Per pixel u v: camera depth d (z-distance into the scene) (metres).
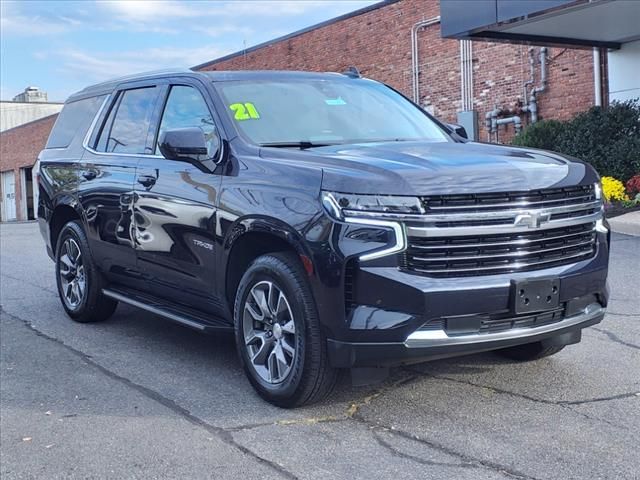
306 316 4.18
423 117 5.98
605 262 4.55
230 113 5.16
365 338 3.93
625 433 3.97
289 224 4.20
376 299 3.91
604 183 13.21
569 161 4.62
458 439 3.97
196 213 5.02
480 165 4.21
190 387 5.02
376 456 3.79
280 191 4.37
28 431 4.33
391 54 21.52
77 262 6.93
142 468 3.77
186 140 4.91
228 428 4.25
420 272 3.92
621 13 13.23
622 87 16.03
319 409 4.47
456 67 19.55
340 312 3.98
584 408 4.36
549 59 17.28
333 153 4.55
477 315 3.96
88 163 6.60
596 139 14.31
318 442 3.99
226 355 5.81
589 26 14.30
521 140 15.52
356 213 3.96
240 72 5.74
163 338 6.39
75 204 6.68
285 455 3.85
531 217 4.09
